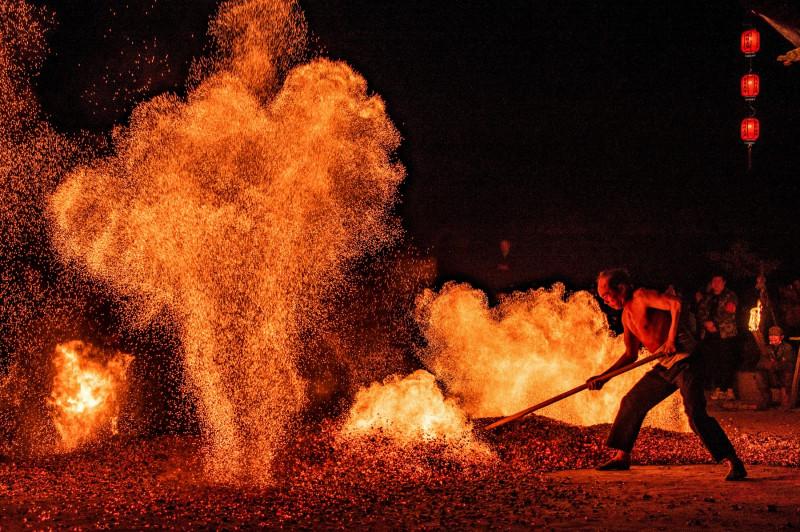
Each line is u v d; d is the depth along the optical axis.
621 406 6.79
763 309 14.16
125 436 8.96
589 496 5.77
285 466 7.42
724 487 5.86
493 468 7.15
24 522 5.58
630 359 6.97
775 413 11.96
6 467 7.58
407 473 7.04
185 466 7.55
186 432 9.13
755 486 5.84
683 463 7.30
